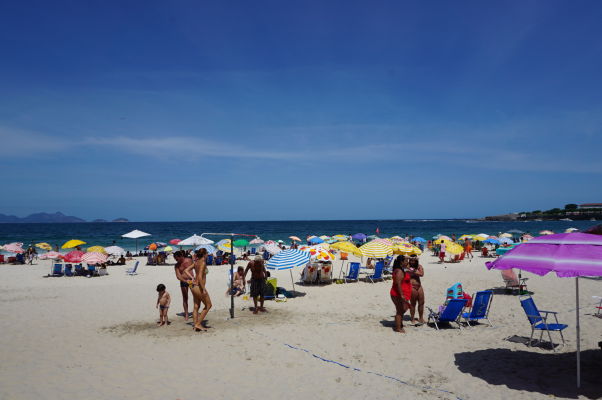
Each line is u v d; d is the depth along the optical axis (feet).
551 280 49.49
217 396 16.88
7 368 20.17
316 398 16.70
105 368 20.21
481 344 24.06
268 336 25.88
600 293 40.50
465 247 82.02
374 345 23.95
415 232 259.19
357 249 49.96
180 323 29.66
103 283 52.49
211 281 53.21
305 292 43.42
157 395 16.94
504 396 16.69
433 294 42.04
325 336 25.90
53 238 182.50
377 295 41.45
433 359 21.45
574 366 20.02
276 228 333.83
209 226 398.62
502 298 38.68
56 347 23.80
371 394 17.06
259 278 33.01
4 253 107.76
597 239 15.17
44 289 46.93
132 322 30.17
